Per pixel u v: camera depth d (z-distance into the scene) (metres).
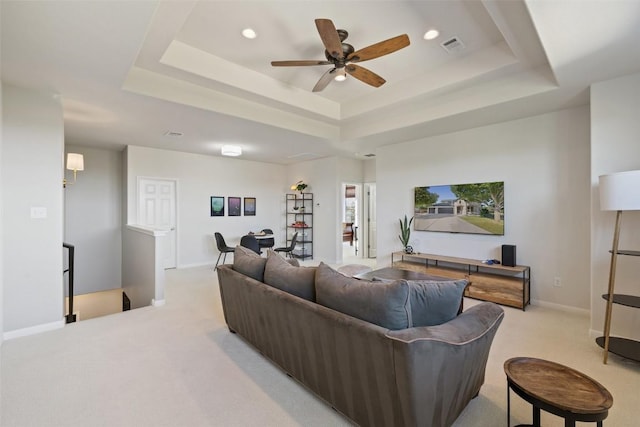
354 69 2.82
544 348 2.66
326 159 7.07
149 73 3.17
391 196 5.48
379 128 4.64
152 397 1.98
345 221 10.59
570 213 3.61
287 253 7.47
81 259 5.66
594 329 2.88
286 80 3.97
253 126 4.30
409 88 3.85
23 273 2.91
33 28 2.00
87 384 2.11
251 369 2.33
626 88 2.73
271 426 1.73
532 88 3.14
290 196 7.99
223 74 3.43
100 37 2.12
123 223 5.89
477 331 1.61
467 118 3.92
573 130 3.57
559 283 3.70
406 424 1.42
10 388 2.05
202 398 1.97
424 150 4.99
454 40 2.98
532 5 1.90
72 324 3.19
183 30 2.84
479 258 4.38
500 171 4.14
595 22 2.01
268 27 2.77
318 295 1.93
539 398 1.29
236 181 7.22
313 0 2.38
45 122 3.04
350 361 1.63
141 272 4.46
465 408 1.85
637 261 2.68
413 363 1.34
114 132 4.67
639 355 2.33
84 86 2.92
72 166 4.20
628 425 1.73
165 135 4.85
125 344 2.73
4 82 2.80
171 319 3.36
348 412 1.71
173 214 6.28
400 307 1.54
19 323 2.89
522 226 3.97
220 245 6.11
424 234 5.00
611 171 2.79
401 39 2.34
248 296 2.50
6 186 2.83
